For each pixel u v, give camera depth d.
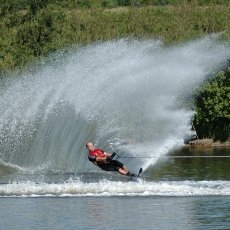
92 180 93.69
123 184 84.75
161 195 80.44
